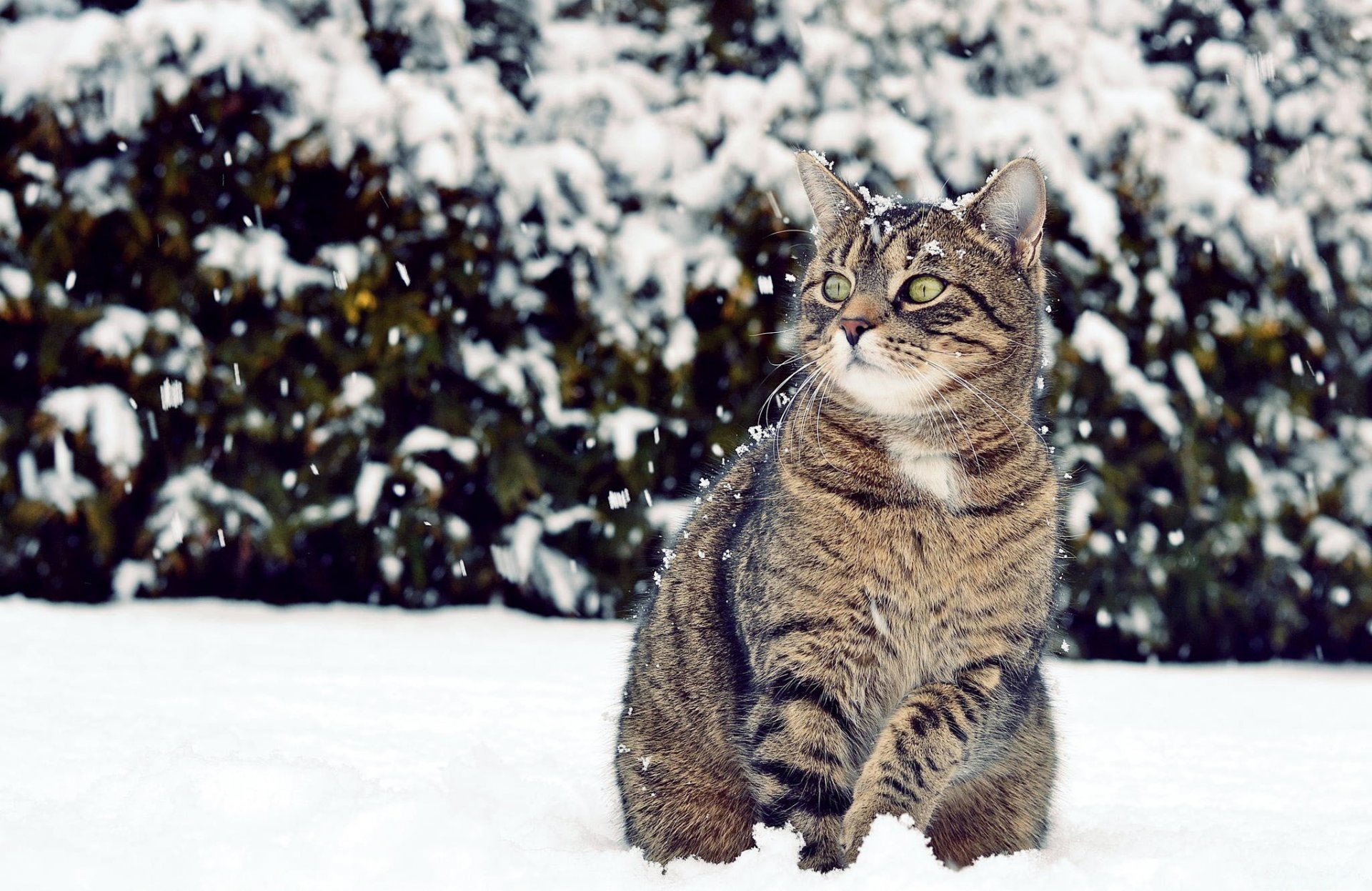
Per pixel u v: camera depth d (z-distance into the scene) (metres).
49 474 7.51
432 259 7.71
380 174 7.46
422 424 7.95
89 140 7.39
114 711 4.71
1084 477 8.05
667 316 7.82
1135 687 7.02
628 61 8.35
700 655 3.56
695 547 3.75
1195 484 8.21
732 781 3.55
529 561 7.83
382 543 7.73
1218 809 4.16
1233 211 8.20
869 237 3.71
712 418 8.04
